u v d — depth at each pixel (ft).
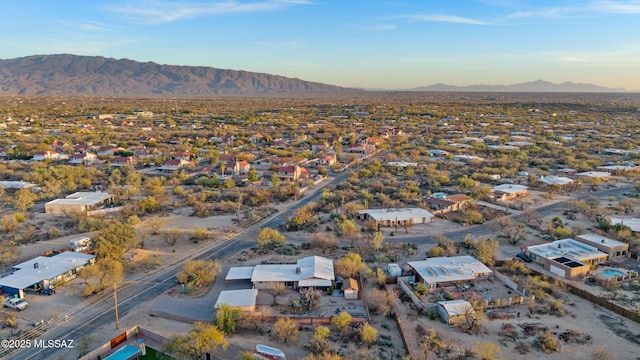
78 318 211.20
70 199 391.86
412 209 377.09
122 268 253.03
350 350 185.98
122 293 236.84
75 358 180.14
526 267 270.26
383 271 263.90
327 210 391.24
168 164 556.10
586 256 272.72
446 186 484.33
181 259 283.18
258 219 368.07
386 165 596.70
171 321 209.87
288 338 192.24
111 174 507.30
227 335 197.06
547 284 242.78
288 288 242.99
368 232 336.08
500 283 251.19
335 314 216.33
